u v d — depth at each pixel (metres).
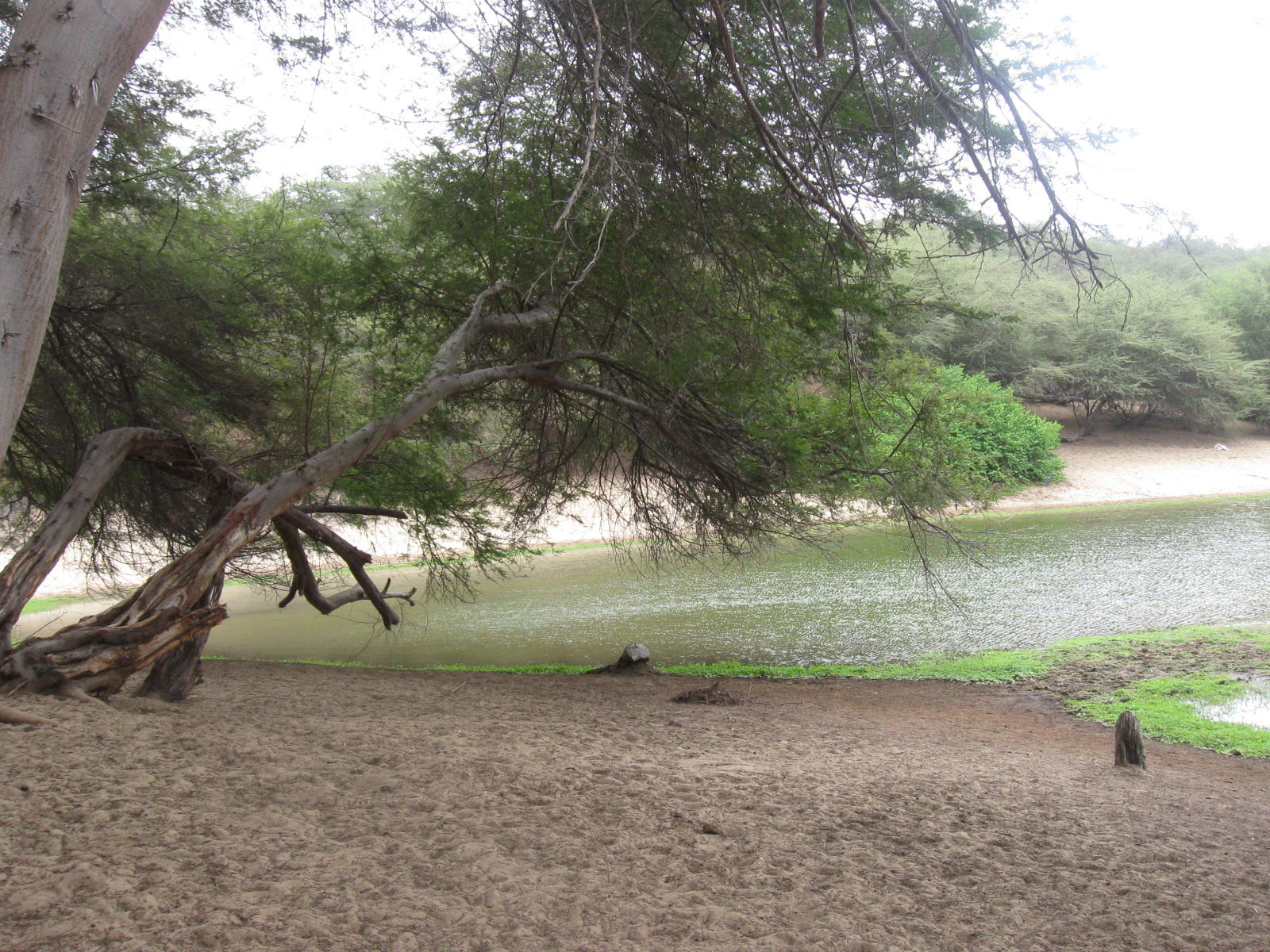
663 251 8.91
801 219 8.34
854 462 10.81
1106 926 3.69
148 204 11.12
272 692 8.88
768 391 10.52
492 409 11.87
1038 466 36.56
